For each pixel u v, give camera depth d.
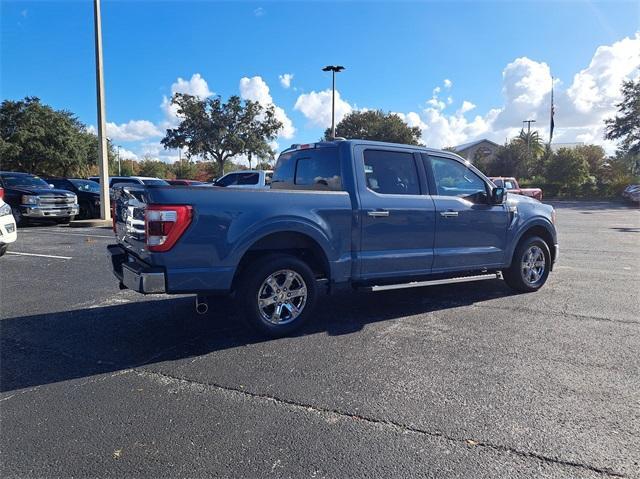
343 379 3.85
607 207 33.12
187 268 4.28
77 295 6.60
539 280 6.94
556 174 46.50
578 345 4.64
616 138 45.66
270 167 46.94
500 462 2.73
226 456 2.80
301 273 4.90
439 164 5.98
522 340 4.79
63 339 4.83
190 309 5.92
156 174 68.06
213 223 4.34
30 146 45.38
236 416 3.27
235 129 44.06
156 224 4.16
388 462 2.73
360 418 3.23
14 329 5.14
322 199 4.96
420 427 3.11
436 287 7.24
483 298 6.53
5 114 46.59
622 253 10.88
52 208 15.91
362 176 5.30
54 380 3.86
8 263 8.98
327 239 4.96
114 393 3.63
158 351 4.50
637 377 3.89
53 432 3.07
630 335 4.93
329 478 2.59
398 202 5.45
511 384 3.75
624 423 3.15
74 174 51.00
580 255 10.55
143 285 4.15
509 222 6.45
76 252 10.30
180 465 2.71
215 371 4.03
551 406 3.39
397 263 5.48
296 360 4.27
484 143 83.00
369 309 5.96
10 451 2.86
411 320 5.49
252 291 4.66
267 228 4.59
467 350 4.51
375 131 51.12
